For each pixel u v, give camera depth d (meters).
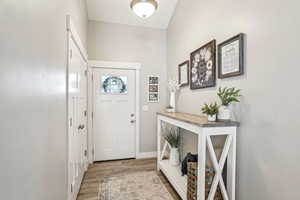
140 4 2.11
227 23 1.81
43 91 1.01
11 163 0.67
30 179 0.84
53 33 1.18
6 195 0.64
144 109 3.57
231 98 1.62
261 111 1.40
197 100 2.45
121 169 2.99
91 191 2.27
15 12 0.69
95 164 3.22
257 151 1.44
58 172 1.33
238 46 1.62
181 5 2.93
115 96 3.44
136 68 3.48
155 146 3.64
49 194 1.12
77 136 2.17
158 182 2.51
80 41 2.20
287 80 1.20
